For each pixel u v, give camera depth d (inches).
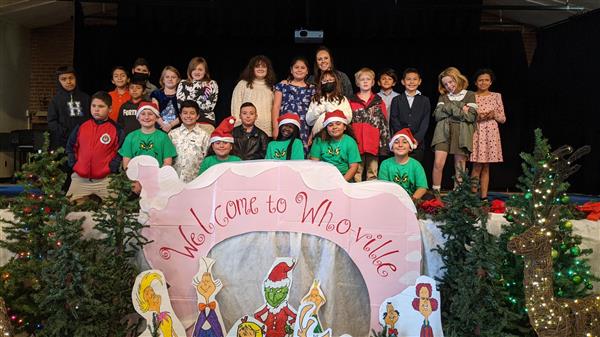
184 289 143.9
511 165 468.8
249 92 238.5
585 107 398.0
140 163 145.5
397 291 141.5
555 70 437.1
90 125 196.4
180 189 144.7
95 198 192.5
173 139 199.9
